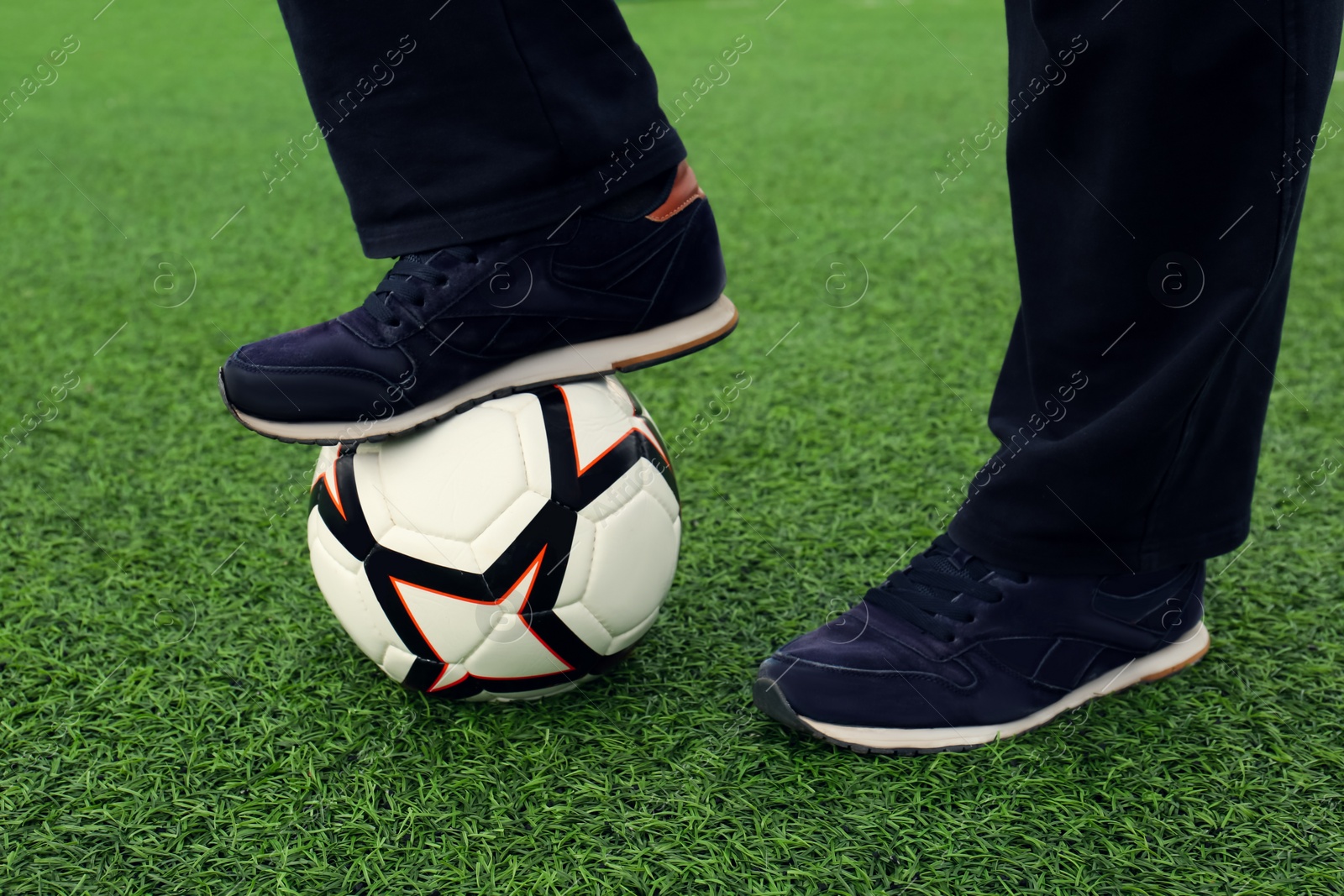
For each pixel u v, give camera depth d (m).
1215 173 1.05
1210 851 1.14
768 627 1.62
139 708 1.43
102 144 5.64
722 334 1.48
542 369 1.34
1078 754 1.29
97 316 3.22
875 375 2.71
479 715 1.40
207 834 1.20
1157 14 0.99
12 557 1.87
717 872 1.12
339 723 1.39
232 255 3.81
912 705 1.29
